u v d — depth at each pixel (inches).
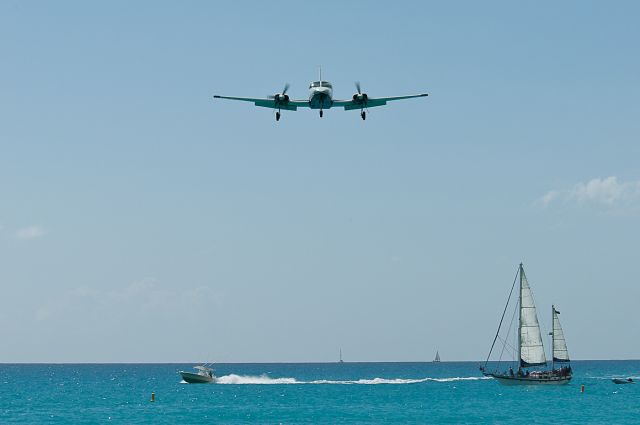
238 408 7381.9
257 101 4168.3
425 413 6771.7
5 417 6673.2
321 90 4094.5
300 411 7012.8
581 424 5910.4
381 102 4224.9
